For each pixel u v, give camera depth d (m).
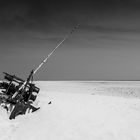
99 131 6.38
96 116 8.30
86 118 7.97
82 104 11.08
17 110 7.96
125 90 26.66
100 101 12.36
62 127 6.78
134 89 28.02
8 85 11.82
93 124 7.13
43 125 7.02
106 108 10.05
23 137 5.85
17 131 6.37
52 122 7.38
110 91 25.11
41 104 10.63
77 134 6.11
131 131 6.36
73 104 10.99
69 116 8.27
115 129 6.57
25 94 10.83
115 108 10.09
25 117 7.97
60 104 10.83
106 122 7.40
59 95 15.27
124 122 7.41
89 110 9.46
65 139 5.70
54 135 6.02
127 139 5.68
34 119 7.77
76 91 24.75
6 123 7.09
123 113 8.95
